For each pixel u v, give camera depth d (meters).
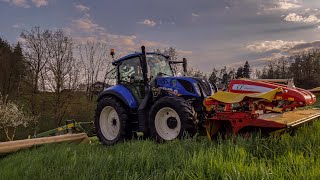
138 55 8.22
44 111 34.62
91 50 37.91
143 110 7.39
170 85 7.45
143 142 5.79
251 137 4.54
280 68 61.59
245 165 3.39
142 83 8.00
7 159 6.14
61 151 5.59
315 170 3.01
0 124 31.02
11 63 41.00
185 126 6.42
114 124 8.29
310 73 57.94
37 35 34.78
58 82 33.75
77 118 34.03
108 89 8.45
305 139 4.48
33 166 4.59
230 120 5.16
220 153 3.83
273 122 4.77
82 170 3.96
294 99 5.94
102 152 5.19
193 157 3.77
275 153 3.97
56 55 34.66
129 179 3.42
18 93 36.59
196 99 7.12
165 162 3.91
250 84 6.28
